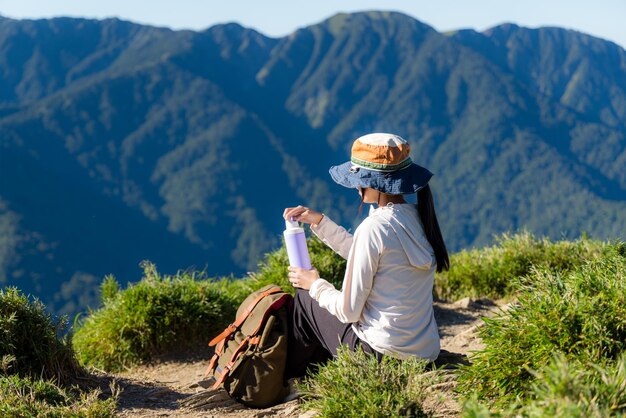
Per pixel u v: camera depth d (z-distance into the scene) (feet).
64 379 14.33
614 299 10.75
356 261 11.28
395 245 11.22
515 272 24.58
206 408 12.82
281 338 12.37
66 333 15.07
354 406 10.06
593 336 10.34
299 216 12.92
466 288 25.30
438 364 12.63
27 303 14.66
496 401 10.51
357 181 11.37
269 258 24.58
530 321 11.05
